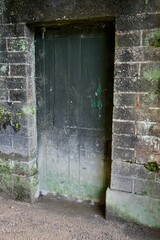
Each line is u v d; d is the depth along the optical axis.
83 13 2.51
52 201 3.15
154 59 2.35
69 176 3.10
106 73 2.72
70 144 3.02
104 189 2.97
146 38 2.34
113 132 2.60
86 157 2.98
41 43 2.92
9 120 3.00
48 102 3.02
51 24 2.76
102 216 2.83
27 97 2.88
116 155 2.63
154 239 2.47
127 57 2.43
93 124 2.88
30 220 2.77
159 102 2.39
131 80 2.46
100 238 2.49
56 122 3.03
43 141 3.12
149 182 2.54
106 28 2.65
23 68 2.83
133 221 2.64
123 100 2.51
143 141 2.50
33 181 3.08
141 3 2.31
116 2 2.38
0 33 2.85
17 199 3.13
